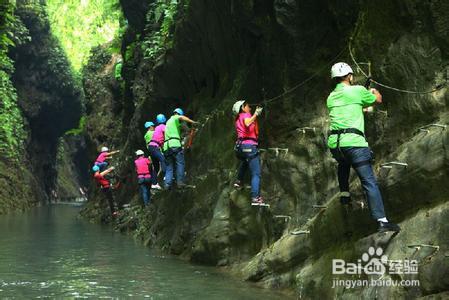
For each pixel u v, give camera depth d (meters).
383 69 6.86
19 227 17.91
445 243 5.17
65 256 10.81
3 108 28.78
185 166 12.70
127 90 21.33
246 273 8.13
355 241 6.38
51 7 39.06
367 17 7.26
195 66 13.80
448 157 5.49
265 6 8.94
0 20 16.06
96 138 25.56
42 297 6.89
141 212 15.74
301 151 8.22
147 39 18.62
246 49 10.80
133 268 9.23
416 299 5.20
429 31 6.35
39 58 34.53
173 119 11.67
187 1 13.93
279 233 8.34
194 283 7.82
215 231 9.38
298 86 8.42
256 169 8.42
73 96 37.19
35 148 37.12
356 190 6.42
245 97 10.28
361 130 5.89
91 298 6.83
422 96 6.28
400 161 5.98
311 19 8.16
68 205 35.72
